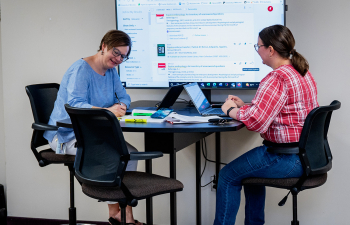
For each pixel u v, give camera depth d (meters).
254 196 2.25
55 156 2.24
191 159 2.86
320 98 2.64
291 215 2.77
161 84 2.76
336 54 2.57
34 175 3.10
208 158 2.84
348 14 2.52
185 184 2.89
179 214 2.93
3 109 3.15
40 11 2.93
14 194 3.14
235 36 2.62
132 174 1.86
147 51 2.73
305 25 2.60
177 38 2.68
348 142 2.62
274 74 1.85
